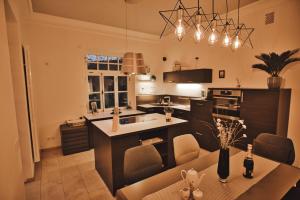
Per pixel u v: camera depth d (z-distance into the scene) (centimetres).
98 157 299
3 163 141
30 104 313
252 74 362
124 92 547
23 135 273
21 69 267
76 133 397
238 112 346
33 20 380
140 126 285
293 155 212
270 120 291
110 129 268
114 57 515
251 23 357
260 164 183
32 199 240
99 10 369
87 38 452
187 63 511
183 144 223
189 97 516
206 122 396
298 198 174
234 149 223
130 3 326
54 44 411
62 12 378
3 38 165
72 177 295
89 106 482
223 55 414
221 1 331
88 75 476
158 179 154
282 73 317
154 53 579
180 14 184
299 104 303
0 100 145
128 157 185
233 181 153
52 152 402
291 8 304
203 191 140
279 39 321
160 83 602
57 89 423
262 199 131
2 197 136
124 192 137
